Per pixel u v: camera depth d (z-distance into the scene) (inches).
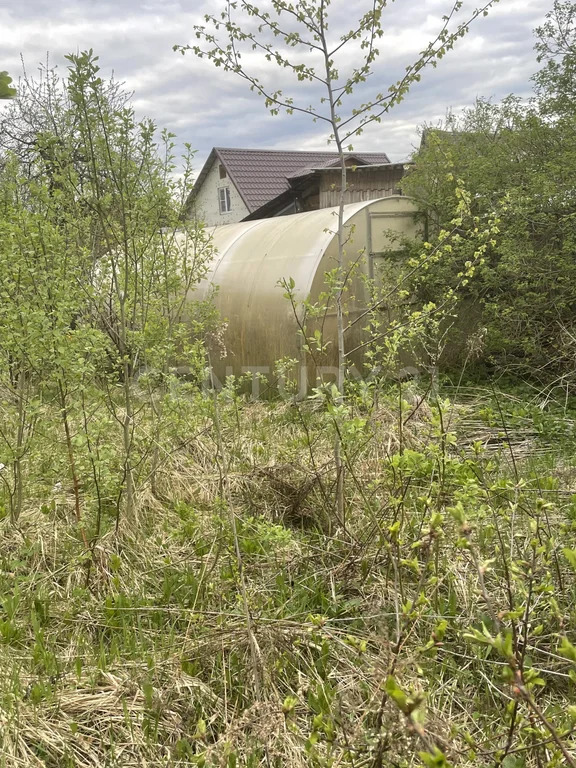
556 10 376.2
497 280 345.4
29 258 173.0
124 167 176.1
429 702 106.1
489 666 116.7
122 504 191.9
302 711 109.5
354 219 370.0
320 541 162.7
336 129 173.3
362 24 160.4
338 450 166.9
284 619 128.0
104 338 184.9
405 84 162.9
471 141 426.0
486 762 93.3
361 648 86.7
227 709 112.9
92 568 158.6
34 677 121.6
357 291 361.7
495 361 361.7
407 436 203.5
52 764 103.7
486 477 168.9
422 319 175.2
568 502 177.6
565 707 104.3
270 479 190.7
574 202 331.0
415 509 159.2
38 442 199.0
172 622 140.3
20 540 175.0
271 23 164.6
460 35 156.6
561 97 377.4
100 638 133.7
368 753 83.0
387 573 137.5
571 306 343.6
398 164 633.0
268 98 169.8
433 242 380.5
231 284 381.1
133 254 196.1
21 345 165.8
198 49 167.3
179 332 233.3
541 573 131.2
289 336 340.8
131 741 106.0
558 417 274.2
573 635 120.1
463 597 133.3
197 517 182.5
